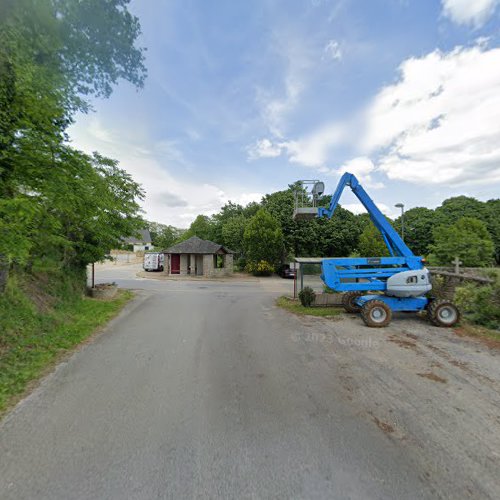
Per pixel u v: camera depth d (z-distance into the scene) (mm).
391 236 8938
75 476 2387
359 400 3750
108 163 10609
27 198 4418
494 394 3918
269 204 32219
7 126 3863
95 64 5207
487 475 2449
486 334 6902
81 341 6301
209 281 23109
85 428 3078
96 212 8523
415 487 2307
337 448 2781
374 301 7793
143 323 8164
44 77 4070
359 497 2197
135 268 36750
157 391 3973
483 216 34281
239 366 4934
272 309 10531
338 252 30328
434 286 10398
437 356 5406
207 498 2182
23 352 5148
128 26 5180
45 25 3908
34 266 8438
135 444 2816
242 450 2744
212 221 41781
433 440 2924
